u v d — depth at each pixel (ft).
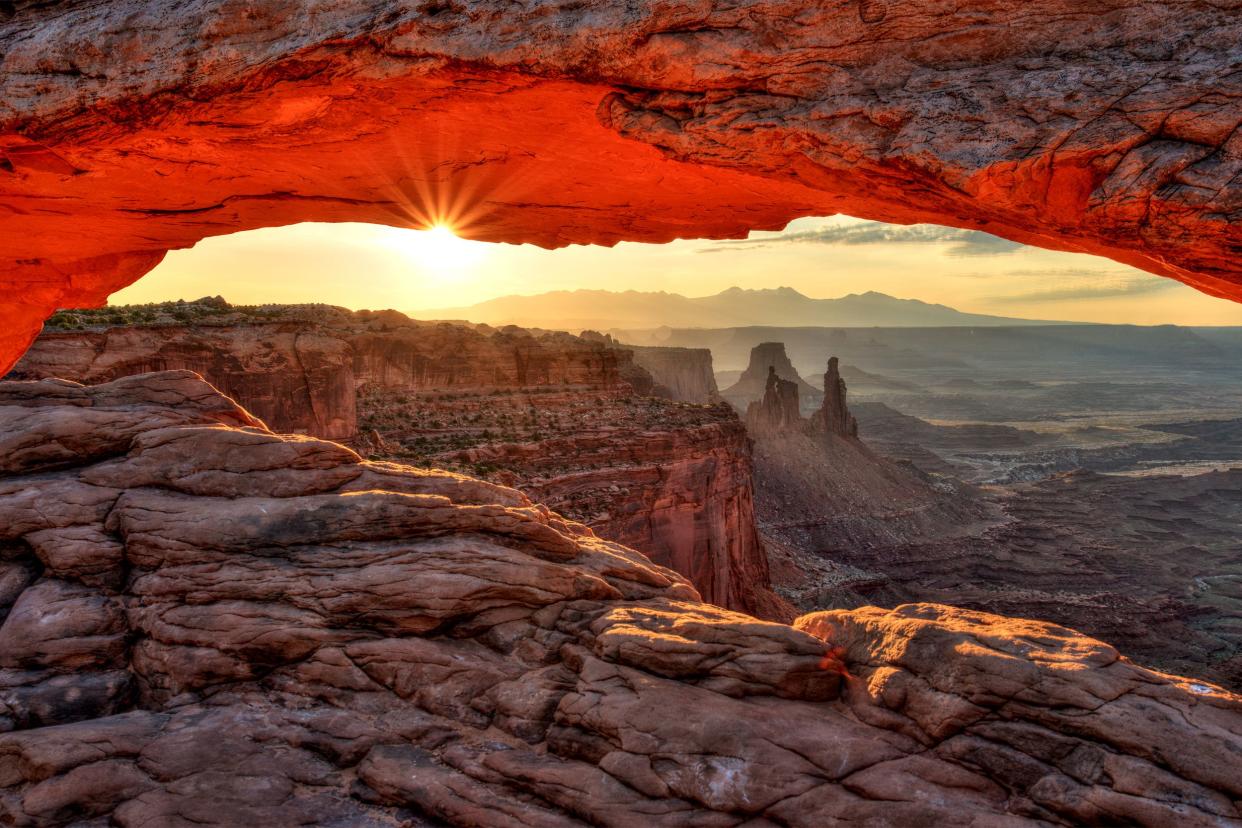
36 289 55.57
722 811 25.91
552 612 34.65
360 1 31.89
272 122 36.32
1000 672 26.30
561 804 26.99
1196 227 24.06
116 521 36.35
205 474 37.63
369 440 151.84
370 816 27.22
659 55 29.60
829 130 28.19
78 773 27.63
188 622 33.14
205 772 28.12
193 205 46.21
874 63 27.99
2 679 31.99
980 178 25.96
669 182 39.55
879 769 26.02
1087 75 25.12
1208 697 25.04
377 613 33.35
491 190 43.14
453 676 31.94
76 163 40.14
